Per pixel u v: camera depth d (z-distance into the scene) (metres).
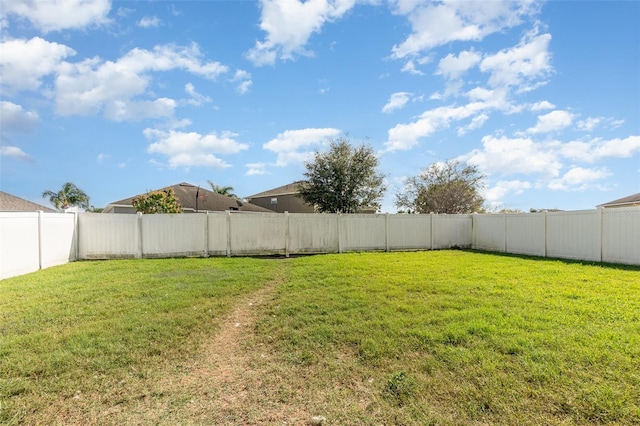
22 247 7.68
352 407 2.37
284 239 12.02
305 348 3.38
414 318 4.13
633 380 2.54
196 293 5.62
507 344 3.24
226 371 2.95
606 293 5.27
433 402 2.39
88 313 4.50
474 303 4.77
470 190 22.34
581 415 2.17
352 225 12.80
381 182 24.05
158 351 3.33
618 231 8.88
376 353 3.18
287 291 5.80
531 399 2.36
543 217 11.08
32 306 4.84
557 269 7.77
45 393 2.55
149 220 10.89
